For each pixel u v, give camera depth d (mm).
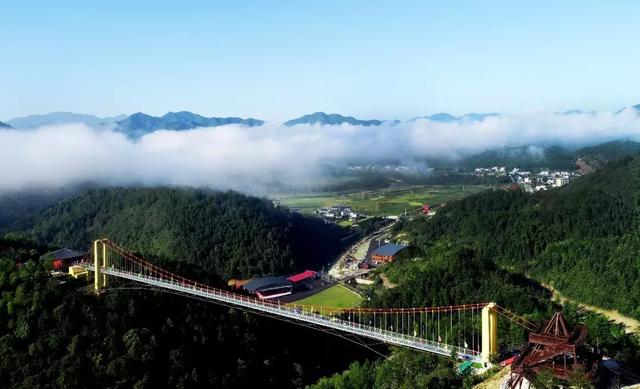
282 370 180375
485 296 199000
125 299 166000
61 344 147000
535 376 108875
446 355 144250
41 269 171375
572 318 183750
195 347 165375
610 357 137125
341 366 191875
